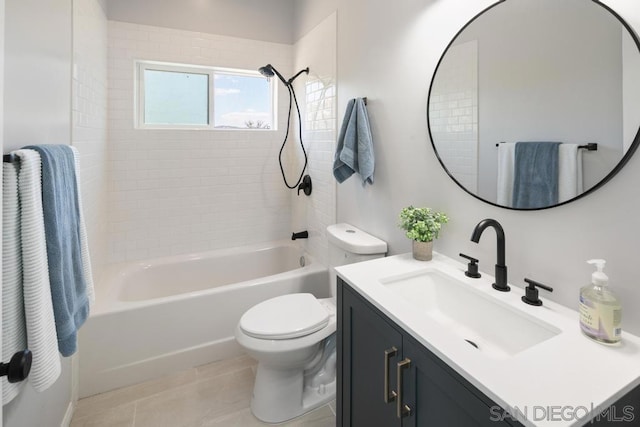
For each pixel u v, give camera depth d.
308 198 2.72
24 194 0.81
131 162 2.49
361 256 1.71
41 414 1.22
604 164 0.88
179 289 2.61
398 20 1.61
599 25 0.88
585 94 0.91
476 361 0.76
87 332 1.74
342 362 1.31
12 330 0.78
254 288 2.16
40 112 1.18
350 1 2.00
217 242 2.83
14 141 0.97
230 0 2.69
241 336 1.56
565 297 1.00
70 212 1.08
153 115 2.61
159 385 1.85
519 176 1.09
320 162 2.46
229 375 1.94
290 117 2.98
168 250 2.66
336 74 2.18
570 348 0.81
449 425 0.79
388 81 1.69
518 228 1.13
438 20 1.38
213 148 2.76
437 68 1.38
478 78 1.22
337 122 2.19
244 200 2.90
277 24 2.87
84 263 1.20
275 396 1.62
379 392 1.08
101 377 1.78
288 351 1.51
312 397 1.72
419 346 0.88
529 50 1.05
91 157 1.95
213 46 2.65
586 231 0.94
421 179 1.52
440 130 1.38
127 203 2.50
